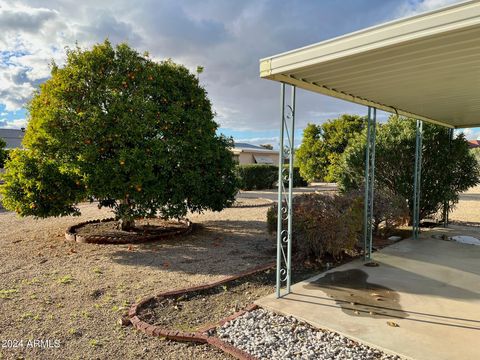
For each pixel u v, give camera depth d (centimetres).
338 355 252
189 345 271
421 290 381
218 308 340
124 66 590
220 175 686
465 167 797
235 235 683
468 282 408
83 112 547
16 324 301
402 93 419
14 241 611
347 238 486
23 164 548
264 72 318
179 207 608
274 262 489
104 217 902
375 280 416
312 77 338
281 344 268
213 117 698
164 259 509
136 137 557
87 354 255
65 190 558
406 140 740
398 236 686
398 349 255
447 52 257
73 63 582
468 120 671
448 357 244
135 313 318
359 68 303
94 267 466
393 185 777
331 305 339
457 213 1003
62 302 350
